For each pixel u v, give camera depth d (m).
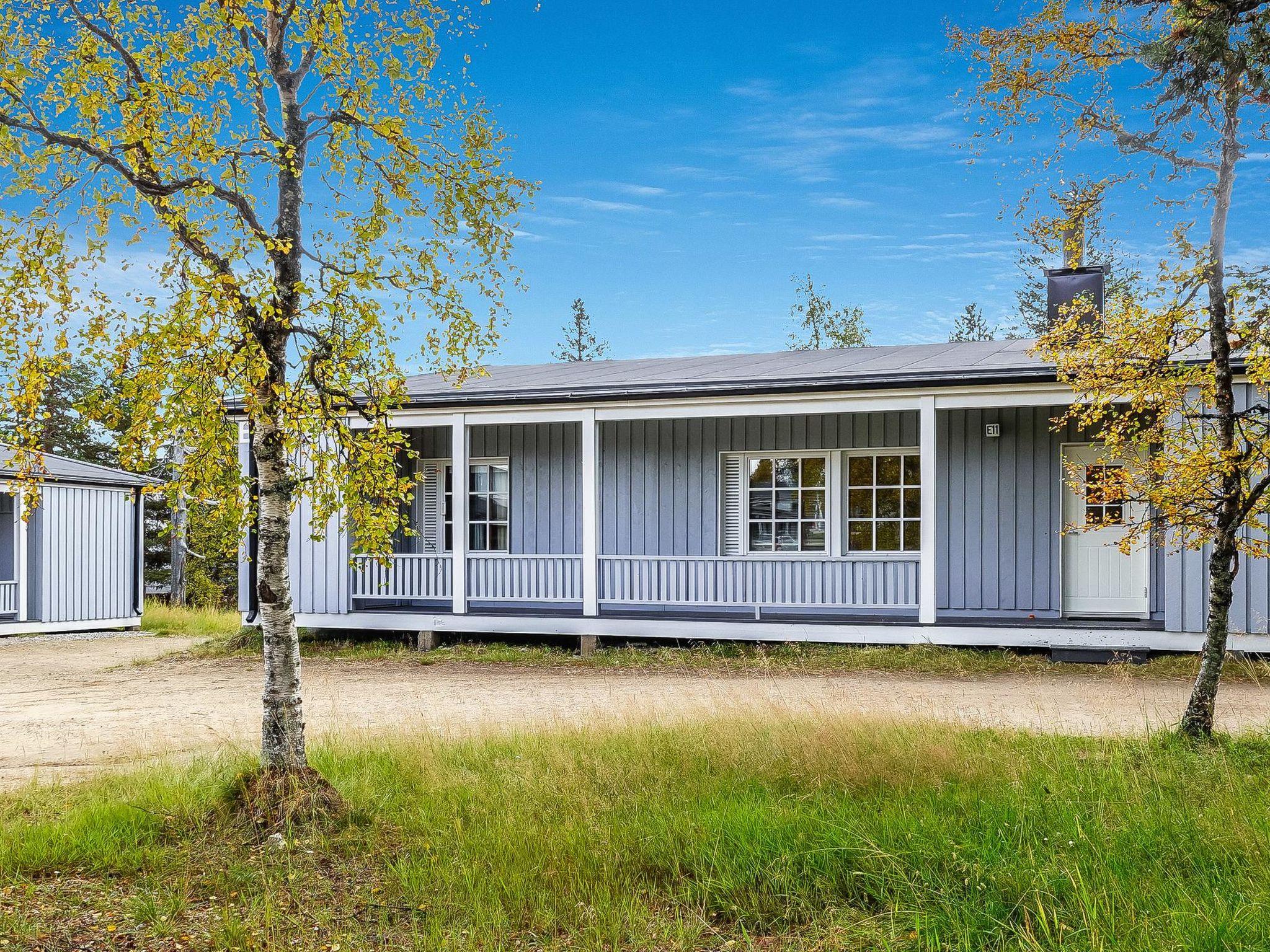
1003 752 6.79
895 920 4.54
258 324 5.75
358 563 14.88
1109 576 13.23
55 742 8.95
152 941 4.51
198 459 5.95
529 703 10.49
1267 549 8.26
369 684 12.09
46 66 6.07
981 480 13.67
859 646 12.98
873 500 14.33
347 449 6.55
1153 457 7.81
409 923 4.74
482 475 16.19
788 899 4.79
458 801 6.31
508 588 14.47
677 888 5.06
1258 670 11.09
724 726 7.55
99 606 21.22
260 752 6.79
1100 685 10.70
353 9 6.51
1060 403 12.14
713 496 14.93
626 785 6.44
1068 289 13.94
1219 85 7.09
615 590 14.06
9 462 6.13
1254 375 7.26
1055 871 4.72
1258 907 4.29
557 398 13.91
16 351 5.73
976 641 12.50
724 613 14.59
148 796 6.32
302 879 5.22
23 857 5.38
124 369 5.55
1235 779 6.08
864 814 5.65
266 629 6.20
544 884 5.06
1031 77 7.91
